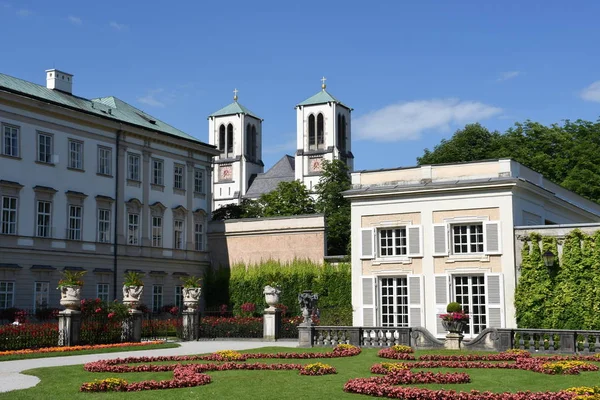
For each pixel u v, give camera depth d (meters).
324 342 33.34
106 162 61.88
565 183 69.44
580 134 77.12
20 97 53.88
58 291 56.19
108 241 61.09
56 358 29.06
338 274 58.00
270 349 32.12
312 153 141.62
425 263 40.03
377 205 41.78
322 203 88.12
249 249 65.19
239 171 149.38
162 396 17.17
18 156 53.94
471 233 39.34
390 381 19.19
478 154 73.62
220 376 21.42
